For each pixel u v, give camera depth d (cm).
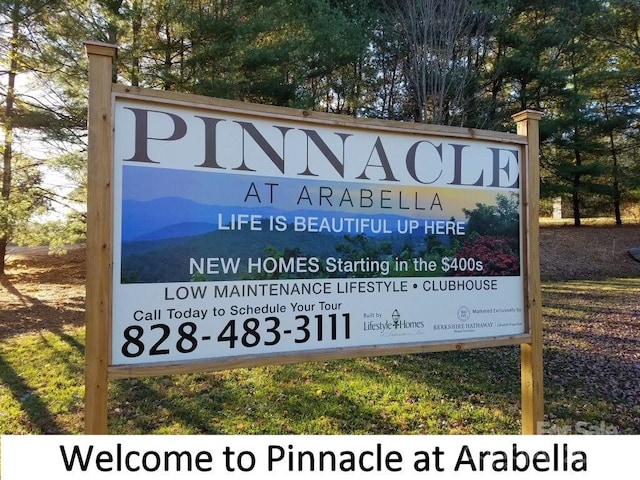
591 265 1686
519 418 451
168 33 1083
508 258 357
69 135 1078
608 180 2130
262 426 427
